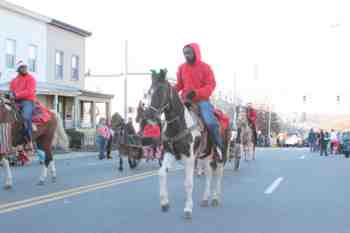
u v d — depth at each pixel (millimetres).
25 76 12820
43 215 8938
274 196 11656
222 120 10227
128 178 15156
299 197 11523
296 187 13359
